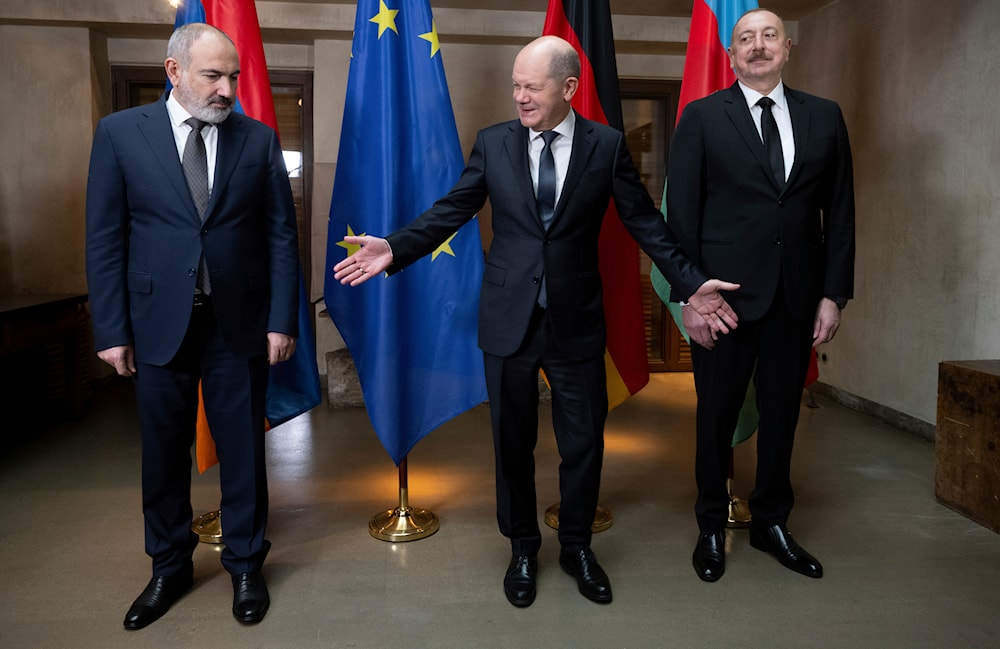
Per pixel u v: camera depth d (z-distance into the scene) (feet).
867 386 14.87
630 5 16.38
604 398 7.25
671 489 10.44
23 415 13.99
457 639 6.54
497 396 7.10
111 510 9.53
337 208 8.56
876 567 7.92
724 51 8.97
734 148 7.29
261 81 8.68
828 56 16.20
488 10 16.69
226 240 6.58
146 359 6.52
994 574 7.76
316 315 17.80
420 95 8.58
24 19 15.83
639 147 19.12
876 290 14.56
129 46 17.30
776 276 7.22
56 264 16.84
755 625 6.76
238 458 6.98
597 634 6.63
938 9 12.67
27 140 16.53
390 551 8.34
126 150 6.41
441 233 7.19
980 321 11.82
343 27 16.28
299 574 7.77
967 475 9.29
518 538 7.43
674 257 7.07
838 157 7.45
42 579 7.62
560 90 6.55
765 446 7.79
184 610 7.00
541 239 6.85
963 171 12.14
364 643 6.48
